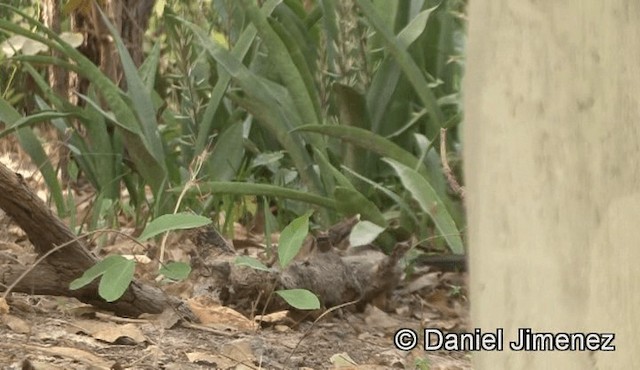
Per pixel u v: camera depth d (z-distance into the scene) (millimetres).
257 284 5344
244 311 5398
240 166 8523
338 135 7121
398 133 7980
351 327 5508
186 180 7691
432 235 7355
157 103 8477
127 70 7680
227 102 8789
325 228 7461
